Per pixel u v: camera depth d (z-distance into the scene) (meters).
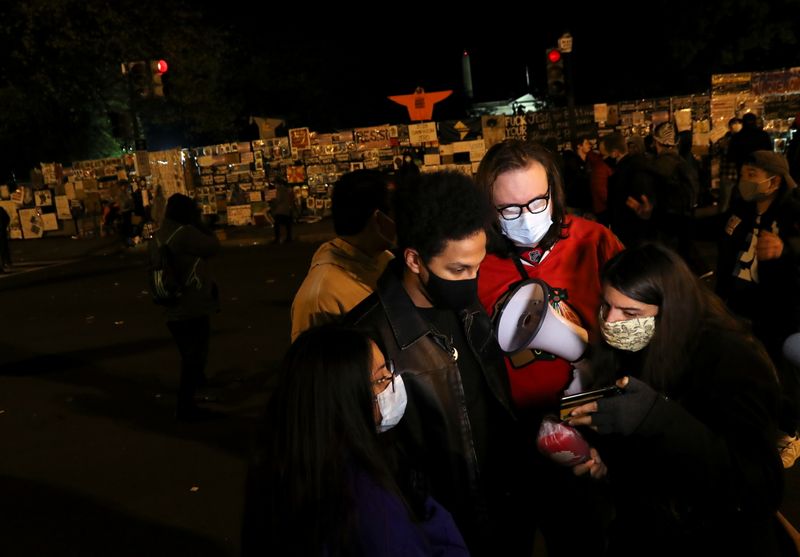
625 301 1.85
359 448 1.57
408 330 2.12
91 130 27.22
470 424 2.24
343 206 2.64
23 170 28.31
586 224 2.53
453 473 2.19
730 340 1.83
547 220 2.41
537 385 2.44
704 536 1.84
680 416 1.69
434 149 21.72
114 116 16.98
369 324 2.15
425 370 2.12
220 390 6.66
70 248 21.45
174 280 5.72
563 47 15.47
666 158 5.23
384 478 1.57
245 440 5.47
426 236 1.97
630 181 5.18
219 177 23.09
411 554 1.54
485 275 2.54
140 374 7.50
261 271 13.85
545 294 2.18
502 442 2.31
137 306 11.41
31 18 23.22
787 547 1.94
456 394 2.16
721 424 1.76
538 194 2.36
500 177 2.37
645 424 1.70
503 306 2.25
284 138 22.64
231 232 21.59
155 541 4.16
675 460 1.71
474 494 2.21
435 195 1.98
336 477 1.54
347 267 2.63
